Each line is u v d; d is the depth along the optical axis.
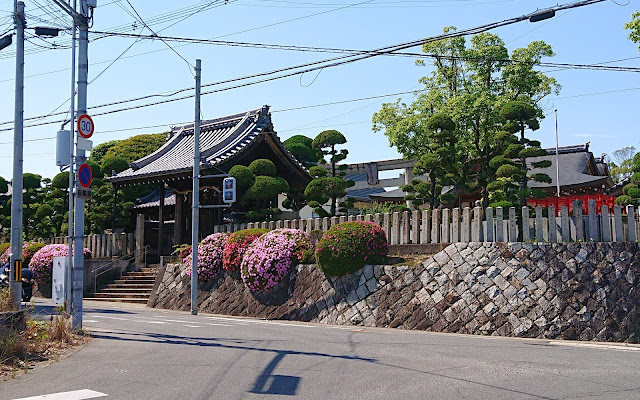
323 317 17.95
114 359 9.61
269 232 20.78
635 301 14.38
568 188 30.19
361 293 17.50
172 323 16.05
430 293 16.23
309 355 10.09
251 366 8.95
